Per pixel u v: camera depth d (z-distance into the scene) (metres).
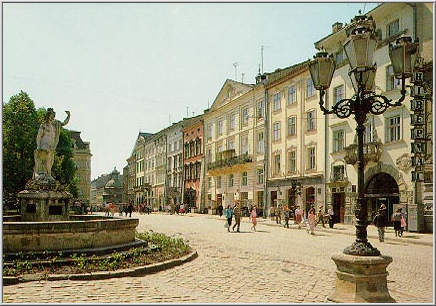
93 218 19.64
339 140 35.00
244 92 50.97
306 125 39.28
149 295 8.30
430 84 26.19
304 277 10.53
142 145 97.81
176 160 74.44
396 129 29.22
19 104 44.50
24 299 7.82
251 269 11.63
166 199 78.12
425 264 13.11
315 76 8.63
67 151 54.53
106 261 10.81
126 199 113.62
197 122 65.00
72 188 56.53
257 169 47.62
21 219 16.66
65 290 8.58
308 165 38.94
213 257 13.97
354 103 8.00
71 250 11.37
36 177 17.11
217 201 57.41
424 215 25.92
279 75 46.47
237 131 52.78
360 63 7.88
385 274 7.32
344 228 29.12
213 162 57.22
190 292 8.67
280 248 16.84
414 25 27.36
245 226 31.91
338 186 34.28
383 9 29.61
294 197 40.62
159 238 16.08
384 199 30.09
